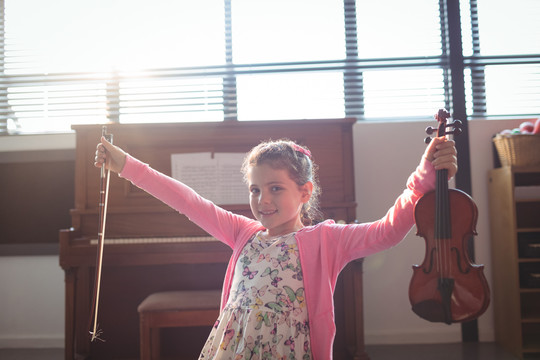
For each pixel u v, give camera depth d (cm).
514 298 270
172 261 240
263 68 331
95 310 130
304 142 262
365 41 333
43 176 304
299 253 122
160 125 260
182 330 273
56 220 303
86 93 334
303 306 116
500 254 288
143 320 222
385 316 305
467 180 307
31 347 302
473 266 110
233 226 136
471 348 288
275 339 110
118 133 261
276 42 335
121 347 272
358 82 331
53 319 305
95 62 333
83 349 270
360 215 309
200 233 250
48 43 334
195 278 274
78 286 272
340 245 121
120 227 252
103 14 336
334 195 261
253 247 127
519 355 266
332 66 330
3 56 331
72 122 327
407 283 306
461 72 319
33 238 304
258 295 115
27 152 304
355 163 311
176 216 251
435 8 332
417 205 114
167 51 334
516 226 279
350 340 261
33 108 328
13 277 307
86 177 258
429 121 313
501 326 290
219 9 336
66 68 333
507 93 327
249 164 126
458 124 115
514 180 281
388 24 333
